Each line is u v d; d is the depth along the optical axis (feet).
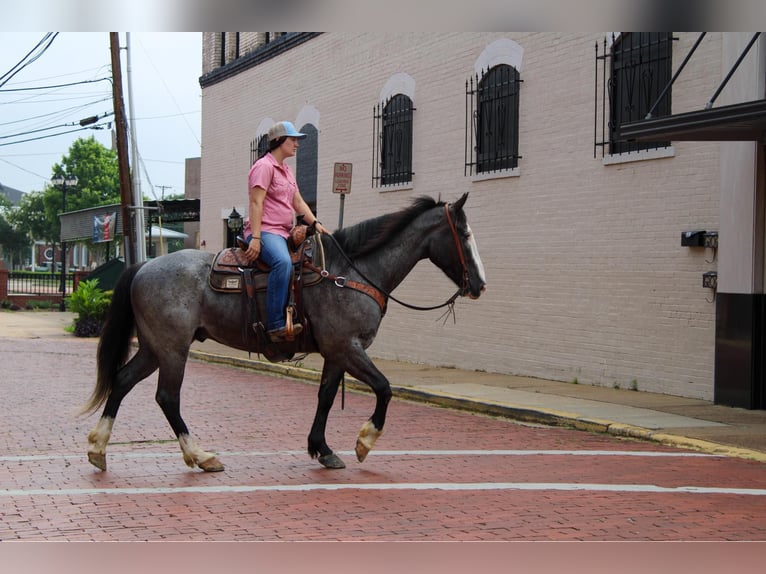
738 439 32.76
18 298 142.41
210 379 53.72
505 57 53.62
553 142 50.31
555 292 50.24
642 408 39.68
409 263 27.96
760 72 39.14
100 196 272.51
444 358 58.90
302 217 27.89
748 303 39.42
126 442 32.60
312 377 54.19
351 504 23.18
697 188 42.16
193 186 179.52
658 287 44.16
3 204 396.98
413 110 61.77
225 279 27.14
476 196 56.03
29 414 39.11
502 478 26.53
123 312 27.94
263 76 82.48
